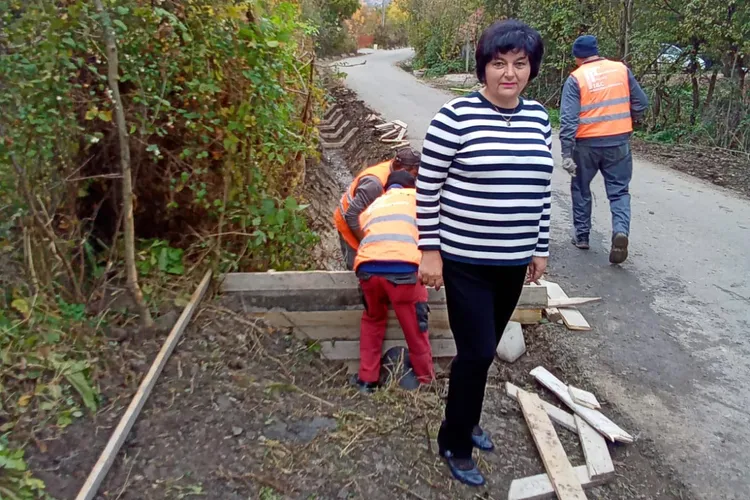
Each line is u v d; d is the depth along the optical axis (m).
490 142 2.54
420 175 2.63
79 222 3.70
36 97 3.16
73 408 2.88
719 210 7.48
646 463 3.31
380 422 3.40
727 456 3.36
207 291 4.07
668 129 12.60
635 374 4.05
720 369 4.12
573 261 5.78
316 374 3.89
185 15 3.71
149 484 2.70
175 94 3.95
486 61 2.52
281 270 4.67
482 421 3.53
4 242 3.21
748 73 11.73
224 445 2.99
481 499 2.99
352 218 4.24
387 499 2.89
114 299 3.64
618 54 13.82
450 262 2.69
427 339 3.91
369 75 24.66
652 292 5.17
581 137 5.63
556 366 4.12
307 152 5.21
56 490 2.53
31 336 3.05
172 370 3.34
